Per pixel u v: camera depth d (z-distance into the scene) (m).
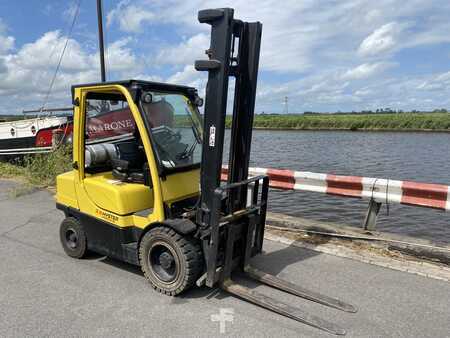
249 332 3.03
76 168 4.23
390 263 4.37
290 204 9.80
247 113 3.77
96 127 4.75
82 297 3.58
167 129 3.87
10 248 4.90
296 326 3.12
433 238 7.31
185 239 3.45
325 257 4.59
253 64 3.66
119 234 3.90
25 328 3.08
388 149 24.02
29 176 9.48
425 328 3.13
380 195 5.16
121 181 4.10
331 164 17.28
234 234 3.63
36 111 12.10
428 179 13.28
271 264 4.39
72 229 4.44
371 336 3.02
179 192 3.82
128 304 3.45
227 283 3.63
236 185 3.56
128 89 3.60
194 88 4.32
